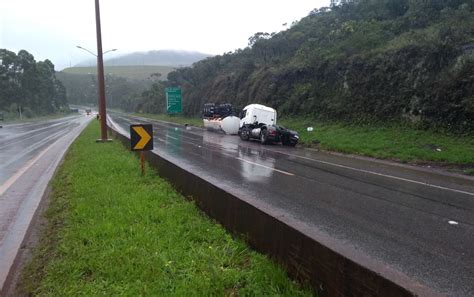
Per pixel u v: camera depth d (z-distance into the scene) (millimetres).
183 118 67625
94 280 4461
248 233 5535
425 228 6875
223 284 4234
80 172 11320
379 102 26562
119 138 22797
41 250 5648
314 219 7320
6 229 6742
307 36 50281
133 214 6797
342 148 20891
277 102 39125
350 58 31641
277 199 8977
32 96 95875
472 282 4676
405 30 32281
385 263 5211
